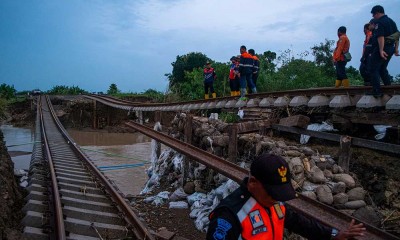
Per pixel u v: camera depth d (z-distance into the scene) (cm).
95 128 4138
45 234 614
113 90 5644
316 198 671
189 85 2906
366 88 816
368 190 704
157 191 1162
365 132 858
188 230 802
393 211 642
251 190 217
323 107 960
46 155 1459
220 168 748
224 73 2467
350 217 468
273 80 1973
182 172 1091
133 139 3403
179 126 1312
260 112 1139
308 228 253
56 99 4725
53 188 820
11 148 2455
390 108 708
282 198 207
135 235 650
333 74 2091
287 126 938
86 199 870
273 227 216
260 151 859
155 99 4212
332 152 814
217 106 1437
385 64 840
